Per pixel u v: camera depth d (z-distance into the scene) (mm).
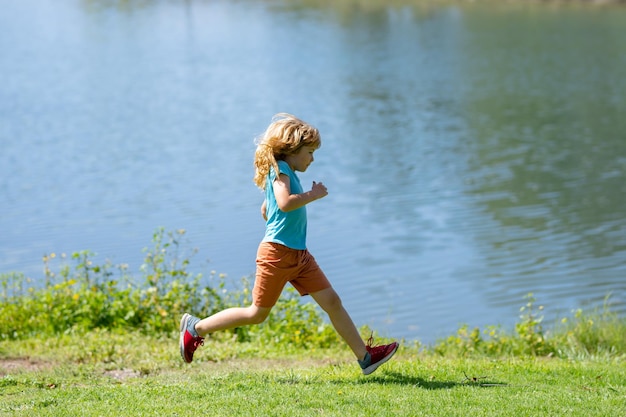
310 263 9016
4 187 32156
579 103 50656
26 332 14133
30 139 42031
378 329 18016
